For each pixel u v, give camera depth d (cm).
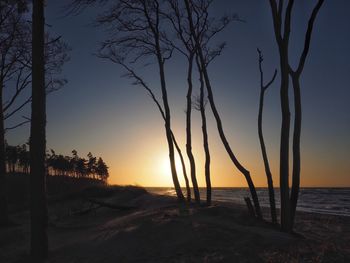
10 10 2167
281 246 1116
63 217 2448
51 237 1612
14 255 1280
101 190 3488
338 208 4294
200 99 2212
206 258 1026
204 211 1684
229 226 1334
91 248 1242
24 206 3347
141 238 1253
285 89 1346
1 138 2050
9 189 4219
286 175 1348
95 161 11569
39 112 1213
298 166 1359
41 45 1233
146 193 3572
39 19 1234
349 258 1012
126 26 2405
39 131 1212
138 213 2023
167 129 2516
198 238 1188
